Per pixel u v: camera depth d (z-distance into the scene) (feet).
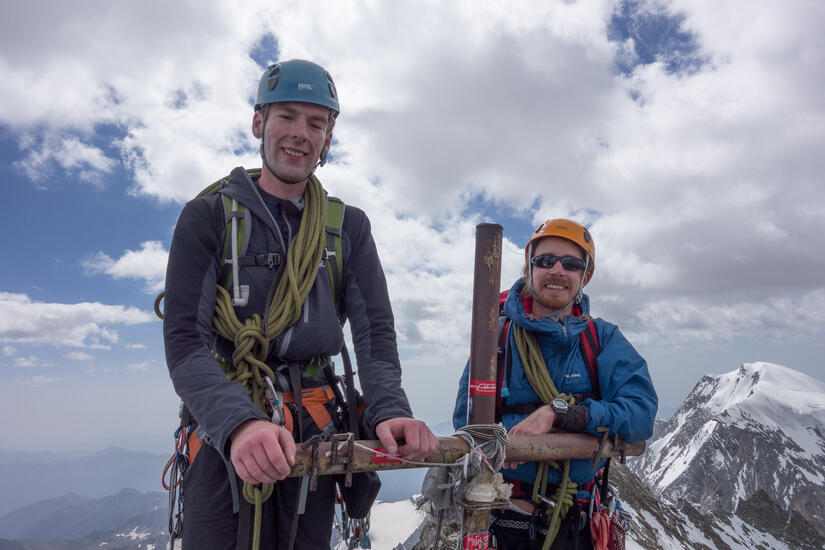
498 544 11.53
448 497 6.96
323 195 7.70
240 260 6.89
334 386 7.54
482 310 7.71
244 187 7.20
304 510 6.79
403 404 6.86
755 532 235.20
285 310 6.67
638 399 10.78
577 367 11.66
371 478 6.86
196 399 5.85
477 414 7.54
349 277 7.77
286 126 7.06
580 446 9.80
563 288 12.03
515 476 11.33
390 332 7.69
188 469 6.82
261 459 5.09
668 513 98.17
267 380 6.44
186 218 6.83
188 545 6.51
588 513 11.30
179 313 6.39
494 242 7.80
